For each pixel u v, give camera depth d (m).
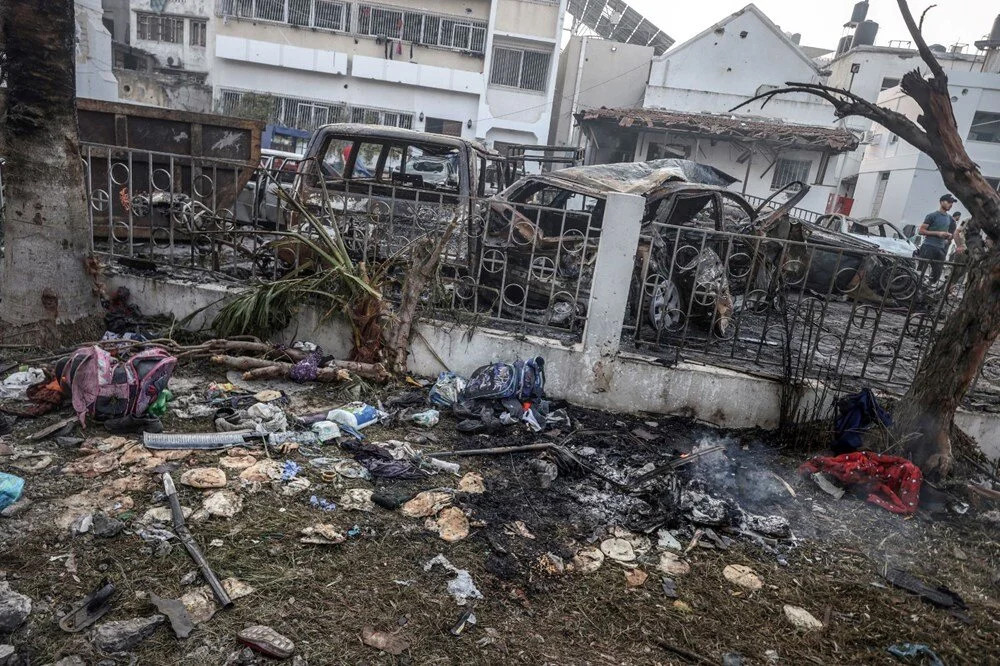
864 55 26.30
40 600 2.17
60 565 2.35
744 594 2.74
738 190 18.95
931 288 4.82
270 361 4.36
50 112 4.10
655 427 4.27
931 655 2.46
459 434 3.91
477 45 22.39
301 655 2.08
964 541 3.30
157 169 6.14
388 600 2.39
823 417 4.23
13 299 4.30
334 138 5.80
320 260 4.82
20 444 3.18
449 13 22.09
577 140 24.69
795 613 2.64
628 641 2.38
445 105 22.84
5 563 2.33
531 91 22.75
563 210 4.42
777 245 6.88
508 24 22.00
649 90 21.17
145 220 6.06
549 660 2.22
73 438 3.26
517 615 2.43
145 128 6.00
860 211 25.20
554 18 21.98
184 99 22.02
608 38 29.41
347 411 3.82
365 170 6.32
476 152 5.95
